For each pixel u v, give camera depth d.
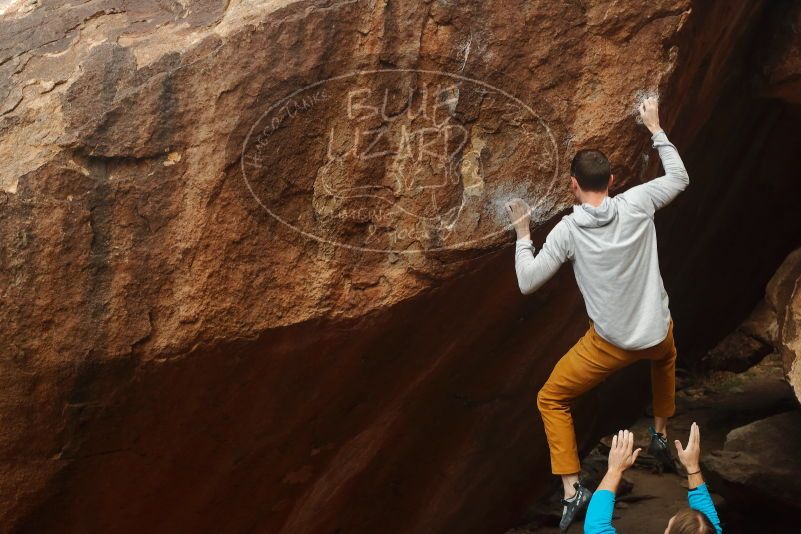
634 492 7.62
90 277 3.25
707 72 4.54
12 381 3.24
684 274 7.07
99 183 3.27
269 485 4.17
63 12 3.63
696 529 2.96
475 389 4.77
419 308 3.67
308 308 3.44
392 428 4.48
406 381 4.16
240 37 3.38
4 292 3.18
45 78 3.43
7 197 3.20
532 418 5.28
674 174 3.49
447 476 4.99
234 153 3.34
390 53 3.47
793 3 4.98
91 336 3.26
